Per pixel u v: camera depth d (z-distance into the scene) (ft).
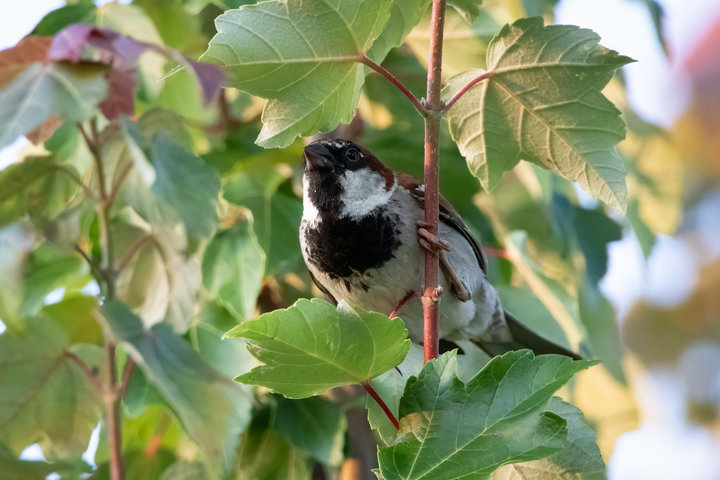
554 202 14.55
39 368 7.78
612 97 15.20
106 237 7.25
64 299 9.14
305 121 8.60
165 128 7.93
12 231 6.99
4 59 6.41
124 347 6.59
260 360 7.10
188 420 6.46
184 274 7.83
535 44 8.50
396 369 8.61
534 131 9.05
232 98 14.73
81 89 6.27
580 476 8.21
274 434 11.77
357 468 12.56
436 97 8.28
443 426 7.34
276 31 8.00
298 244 11.93
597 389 15.58
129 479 11.06
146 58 12.07
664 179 15.58
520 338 15.10
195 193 7.11
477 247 13.82
